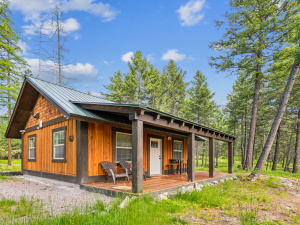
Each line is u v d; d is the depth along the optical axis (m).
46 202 4.91
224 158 44.28
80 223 3.29
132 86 27.58
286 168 20.62
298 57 9.27
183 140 12.99
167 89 29.75
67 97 8.09
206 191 6.16
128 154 8.68
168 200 4.89
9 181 8.33
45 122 9.07
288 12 12.80
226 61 14.56
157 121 5.88
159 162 10.52
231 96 26.89
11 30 17.55
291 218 4.37
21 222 3.36
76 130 7.02
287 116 19.36
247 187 7.92
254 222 3.93
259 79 14.13
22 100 9.87
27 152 10.70
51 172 8.35
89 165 6.90
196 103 28.52
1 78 17.34
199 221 3.92
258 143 28.73
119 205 4.19
